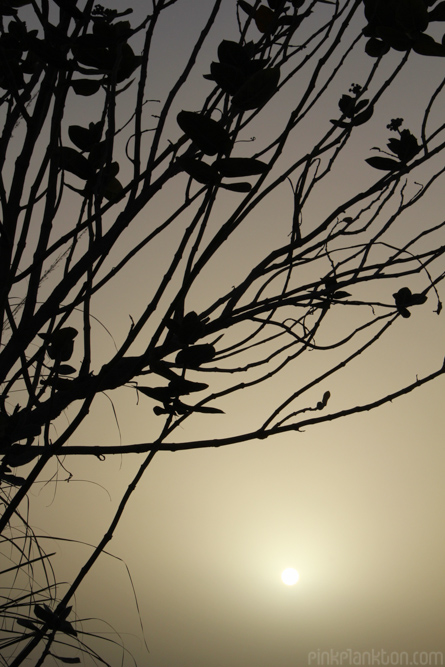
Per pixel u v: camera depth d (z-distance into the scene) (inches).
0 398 114.4
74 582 109.5
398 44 115.9
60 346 114.3
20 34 127.0
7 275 112.9
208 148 107.2
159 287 107.7
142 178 111.5
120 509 110.5
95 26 114.0
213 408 113.9
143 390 114.2
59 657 111.0
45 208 120.1
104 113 123.0
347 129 115.8
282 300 119.3
